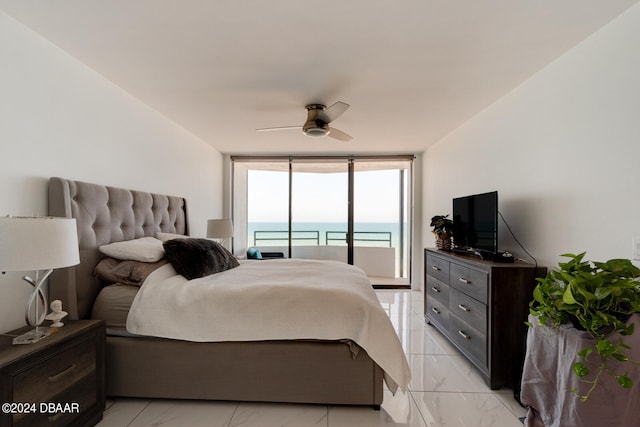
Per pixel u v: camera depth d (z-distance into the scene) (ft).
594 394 4.06
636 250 4.86
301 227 18.98
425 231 15.49
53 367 4.48
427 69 6.97
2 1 4.79
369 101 8.89
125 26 5.44
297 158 16.57
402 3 4.81
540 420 5.11
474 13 5.03
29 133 5.63
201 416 5.73
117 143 8.06
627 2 4.77
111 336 6.15
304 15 5.11
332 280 7.17
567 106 6.23
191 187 12.58
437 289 10.01
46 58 5.92
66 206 6.02
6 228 4.08
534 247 7.25
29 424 4.11
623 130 5.07
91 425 5.24
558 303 4.36
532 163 7.31
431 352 8.68
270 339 5.85
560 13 5.02
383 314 5.92
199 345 5.97
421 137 12.94
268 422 5.59
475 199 8.86
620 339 3.83
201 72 7.19
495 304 6.74
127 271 6.54
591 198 5.66
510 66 6.82
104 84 7.54
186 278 6.81
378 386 5.89
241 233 17.74
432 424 5.59
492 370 6.75
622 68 5.07
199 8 4.95
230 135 12.76
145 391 6.02
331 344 5.94
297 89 8.09
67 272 5.99
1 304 5.12
